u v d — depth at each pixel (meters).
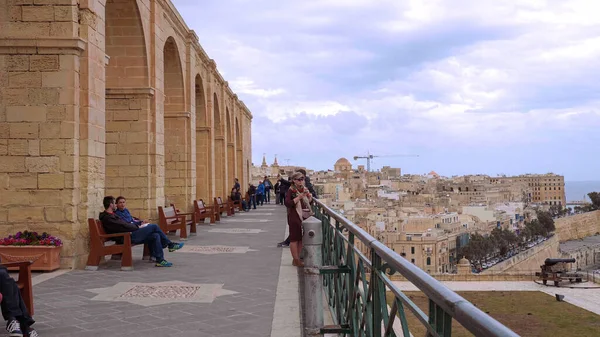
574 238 167.38
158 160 17.25
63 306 7.16
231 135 39.03
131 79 16.58
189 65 22.52
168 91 21.80
